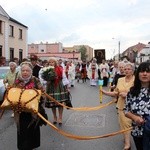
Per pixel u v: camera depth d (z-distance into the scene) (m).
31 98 5.35
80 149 6.64
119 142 7.16
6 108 5.45
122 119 6.43
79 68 29.62
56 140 7.34
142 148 4.21
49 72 8.56
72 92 18.58
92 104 13.20
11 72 10.14
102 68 23.05
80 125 8.95
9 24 38.81
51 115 10.39
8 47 38.47
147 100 4.02
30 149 5.88
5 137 7.63
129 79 6.39
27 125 5.73
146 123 3.93
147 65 4.07
